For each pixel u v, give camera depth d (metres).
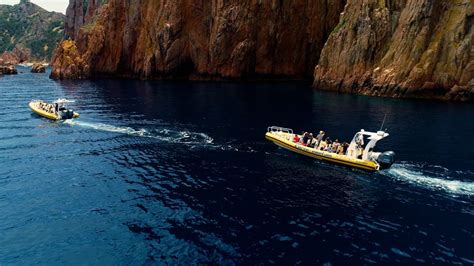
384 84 80.12
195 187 30.20
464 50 72.56
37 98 77.44
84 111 61.41
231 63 114.69
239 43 113.25
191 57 120.19
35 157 37.62
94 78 126.06
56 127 50.31
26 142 42.94
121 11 127.88
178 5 116.25
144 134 46.41
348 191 29.89
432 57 75.44
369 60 86.19
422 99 75.06
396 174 33.59
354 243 22.48
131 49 127.31
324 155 36.59
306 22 117.44
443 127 50.12
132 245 21.95
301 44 119.19
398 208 27.09
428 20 77.06
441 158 37.72
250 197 28.44
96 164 35.56
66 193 29.05
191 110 62.66
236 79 115.12
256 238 22.73
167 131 47.88
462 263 20.70
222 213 25.81
